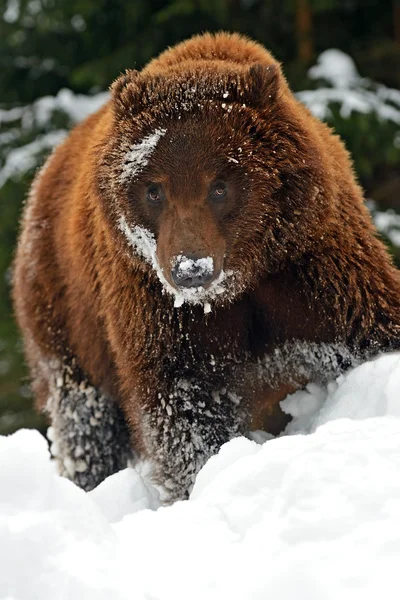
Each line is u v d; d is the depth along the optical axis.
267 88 9.70
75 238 11.34
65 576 5.56
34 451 6.27
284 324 10.37
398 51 24.16
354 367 10.27
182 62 10.65
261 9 24.67
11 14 26.48
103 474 13.05
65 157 12.79
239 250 9.76
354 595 5.27
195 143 9.45
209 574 5.77
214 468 7.44
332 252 9.99
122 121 9.92
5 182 23.47
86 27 25.77
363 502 5.99
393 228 22.05
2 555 5.70
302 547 5.76
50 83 27.25
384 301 10.20
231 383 10.41
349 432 7.07
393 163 22.94
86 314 11.87
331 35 25.47
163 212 9.64
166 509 7.04
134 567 5.96
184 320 10.07
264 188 9.54
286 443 7.04
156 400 10.34
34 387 14.08
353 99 21.28
